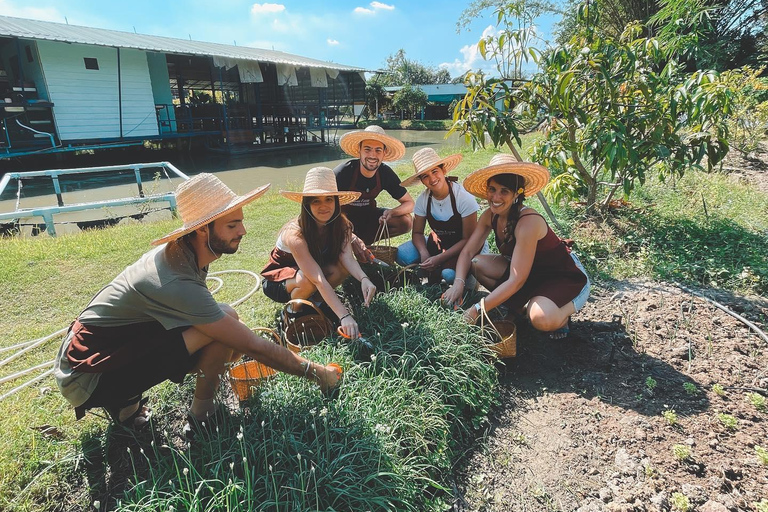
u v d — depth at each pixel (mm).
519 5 4297
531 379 2768
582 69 4172
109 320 1917
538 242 2846
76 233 6617
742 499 1870
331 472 1849
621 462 2100
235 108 21484
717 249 4168
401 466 1941
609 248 4312
